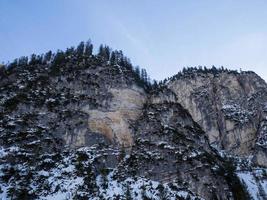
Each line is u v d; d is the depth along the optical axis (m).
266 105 135.00
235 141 124.31
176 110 98.19
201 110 135.88
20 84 94.69
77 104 89.06
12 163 68.56
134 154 80.94
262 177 103.62
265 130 122.56
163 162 78.06
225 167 93.81
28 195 62.31
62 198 63.22
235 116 131.12
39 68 106.12
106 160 78.31
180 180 74.25
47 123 81.75
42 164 71.19
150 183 71.94
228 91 142.75
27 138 75.56
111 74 104.50
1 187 62.34
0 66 113.00
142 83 115.81
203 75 152.00
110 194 66.81
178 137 86.50
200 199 70.81
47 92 91.00
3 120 78.56
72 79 96.94
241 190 84.50
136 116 94.81
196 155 82.50
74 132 82.12
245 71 158.12
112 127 87.75
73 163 74.38
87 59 111.56
